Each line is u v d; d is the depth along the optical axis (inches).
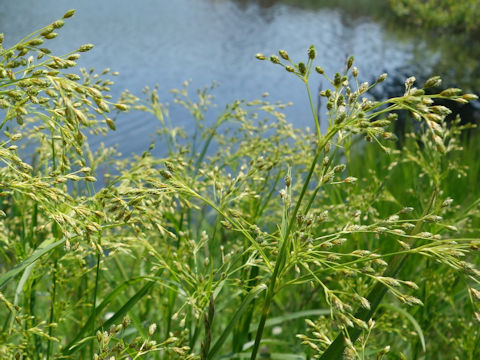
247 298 69.7
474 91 538.3
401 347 138.0
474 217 154.9
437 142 51.5
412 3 1143.6
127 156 316.2
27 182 64.1
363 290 103.3
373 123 57.6
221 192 83.9
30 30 839.1
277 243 73.6
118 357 66.1
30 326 89.9
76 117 53.6
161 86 543.2
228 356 107.0
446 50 842.8
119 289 88.9
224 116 144.0
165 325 117.0
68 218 62.2
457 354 131.9
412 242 68.2
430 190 139.6
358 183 149.7
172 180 69.6
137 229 72.2
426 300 118.2
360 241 127.6
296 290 149.5
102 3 1338.6
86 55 695.1
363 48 876.0
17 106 59.6
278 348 143.2
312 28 1160.2
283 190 69.5
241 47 879.1
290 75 632.4
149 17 1177.4
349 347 57.7
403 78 617.9
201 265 133.5
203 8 1453.0
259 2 1706.4
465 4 992.9
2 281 68.2
